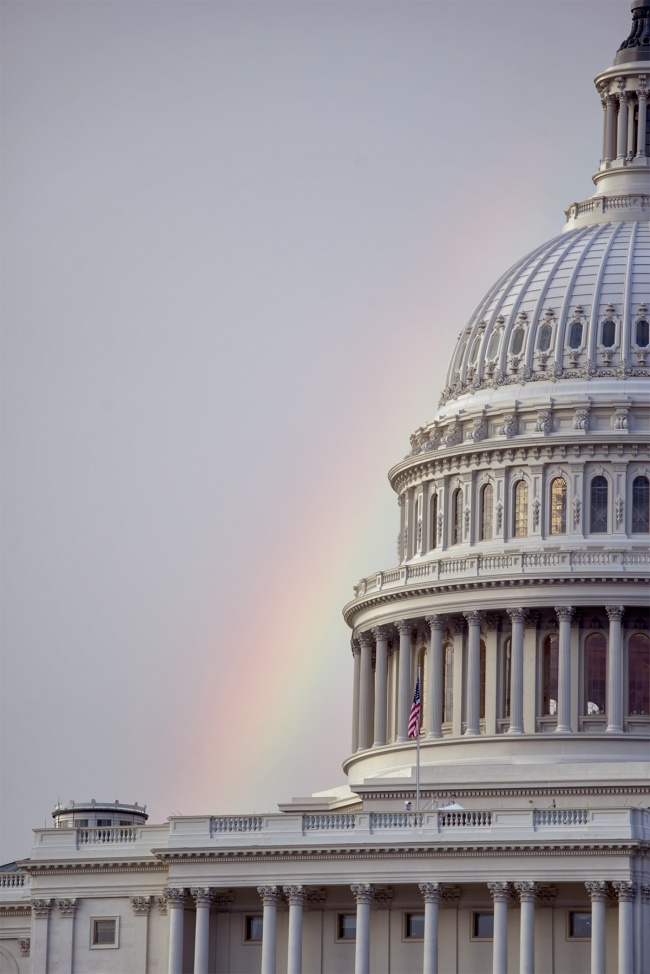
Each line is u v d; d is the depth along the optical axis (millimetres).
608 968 199250
